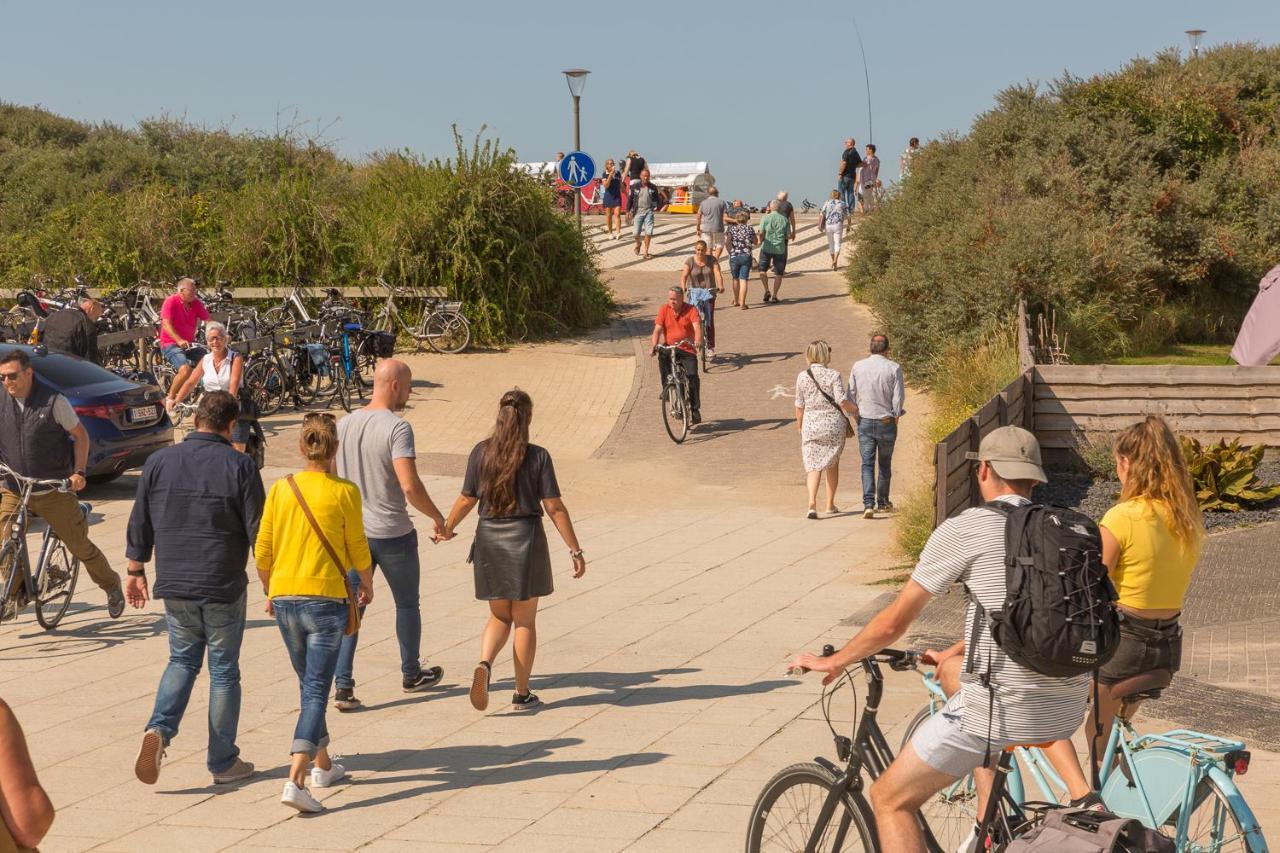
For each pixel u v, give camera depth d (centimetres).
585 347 2684
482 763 754
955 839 534
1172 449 549
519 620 854
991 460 452
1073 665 413
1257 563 1185
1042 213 2269
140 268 2794
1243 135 2733
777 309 2959
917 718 530
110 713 877
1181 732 496
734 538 1455
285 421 2145
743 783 704
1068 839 405
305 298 2662
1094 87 2728
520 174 2770
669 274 3475
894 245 2722
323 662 708
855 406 1545
